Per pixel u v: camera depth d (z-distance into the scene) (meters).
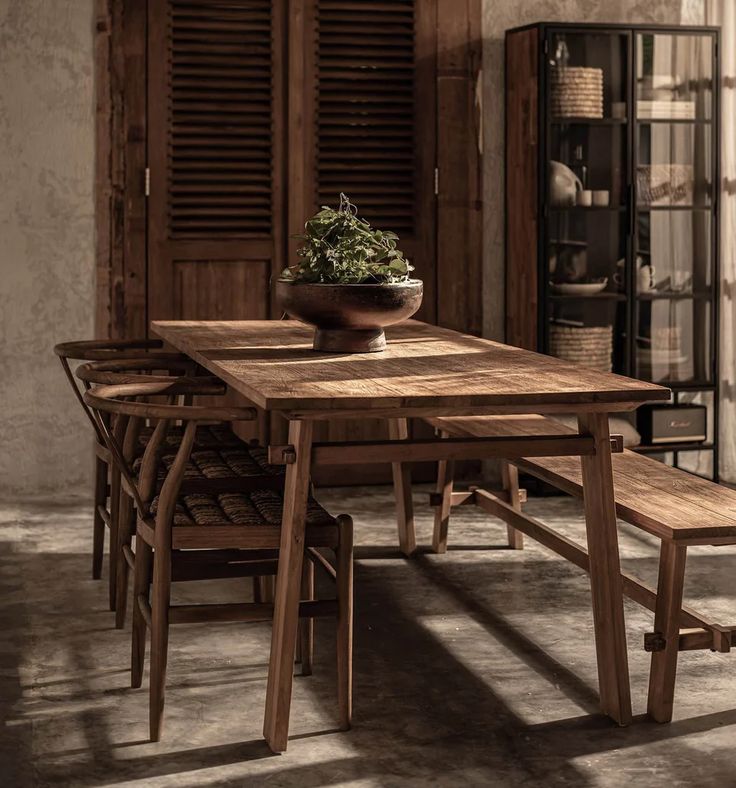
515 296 5.68
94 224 5.45
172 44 5.44
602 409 2.91
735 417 5.80
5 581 4.19
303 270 3.57
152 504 3.05
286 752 2.85
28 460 5.50
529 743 2.90
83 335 5.49
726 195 5.71
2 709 3.09
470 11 5.70
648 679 3.32
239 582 4.17
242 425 5.71
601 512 3.02
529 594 4.08
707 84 5.50
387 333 4.14
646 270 5.52
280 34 5.55
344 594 2.95
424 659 3.46
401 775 2.73
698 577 4.25
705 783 2.69
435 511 4.83
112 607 3.89
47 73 5.34
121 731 2.96
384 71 5.68
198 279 5.57
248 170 5.60
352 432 5.78
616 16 5.87
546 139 5.36
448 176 5.75
